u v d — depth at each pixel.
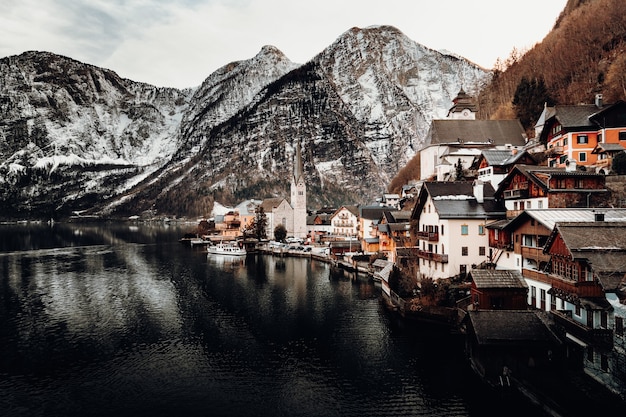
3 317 62.75
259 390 40.06
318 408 36.72
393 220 98.06
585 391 33.31
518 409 34.75
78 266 109.69
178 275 96.56
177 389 40.50
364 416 35.28
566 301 37.34
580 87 122.38
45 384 41.75
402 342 50.75
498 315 40.16
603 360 33.78
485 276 47.41
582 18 149.88
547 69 148.75
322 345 50.62
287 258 128.38
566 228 36.78
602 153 73.88
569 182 53.72
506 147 115.88
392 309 64.75
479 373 39.69
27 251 145.12
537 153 83.75
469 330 42.56
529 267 49.19
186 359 47.22
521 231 50.50
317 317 61.56
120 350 49.94
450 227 61.66
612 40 127.69
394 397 38.06
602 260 33.53
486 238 61.72
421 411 35.66
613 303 32.28
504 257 55.59
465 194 67.25
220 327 57.75
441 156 120.81
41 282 88.12
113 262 117.25
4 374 43.97
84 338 53.94
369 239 109.50
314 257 125.69
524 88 136.00
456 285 58.75
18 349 50.47
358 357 46.75
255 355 48.06
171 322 60.03
